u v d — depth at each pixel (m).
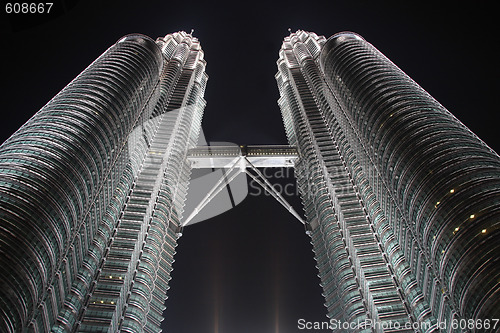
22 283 80.25
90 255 118.00
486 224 86.19
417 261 109.06
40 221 90.44
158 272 141.62
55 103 131.25
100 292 114.50
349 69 169.00
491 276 78.06
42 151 106.12
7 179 94.00
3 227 83.88
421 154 112.44
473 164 102.31
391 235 129.50
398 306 113.81
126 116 147.12
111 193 137.12
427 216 100.31
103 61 162.38
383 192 133.88
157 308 132.25
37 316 88.62
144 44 184.38
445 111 134.50
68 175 105.31
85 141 118.00
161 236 150.12
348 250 140.38
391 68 162.38
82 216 109.50
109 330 104.94
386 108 137.62
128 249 131.25
